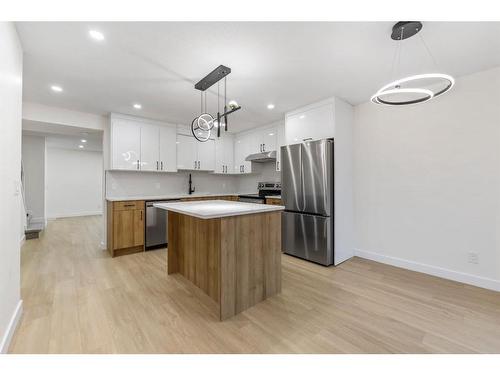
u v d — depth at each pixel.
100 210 8.41
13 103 1.78
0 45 1.49
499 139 2.45
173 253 2.97
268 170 5.19
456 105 2.71
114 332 1.78
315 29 1.88
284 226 3.80
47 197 7.45
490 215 2.50
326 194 3.26
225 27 1.86
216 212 1.97
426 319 1.96
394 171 3.23
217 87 2.98
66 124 3.77
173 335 1.75
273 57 2.29
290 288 2.56
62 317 1.97
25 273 2.95
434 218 2.88
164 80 2.77
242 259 2.12
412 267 3.06
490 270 2.50
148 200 3.98
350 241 3.60
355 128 3.64
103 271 3.04
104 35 1.95
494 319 1.95
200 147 5.07
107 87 2.96
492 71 2.49
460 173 2.69
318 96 3.30
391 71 2.58
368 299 2.30
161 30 1.88
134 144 4.18
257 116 4.24
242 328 1.85
